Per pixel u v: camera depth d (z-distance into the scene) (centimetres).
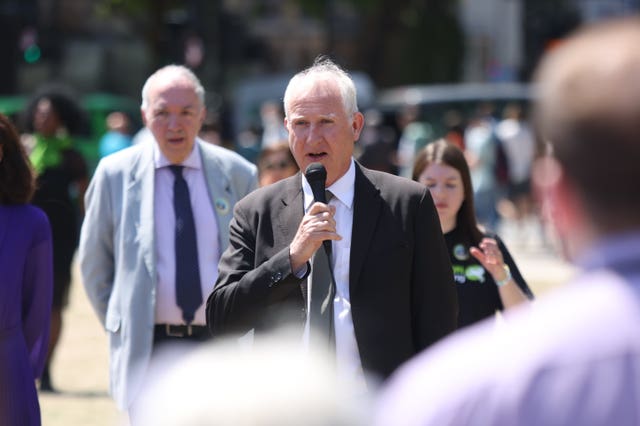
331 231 627
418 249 671
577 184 297
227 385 242
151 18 4950
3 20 4216
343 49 7881
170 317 866
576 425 271
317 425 239
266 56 7850
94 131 3222
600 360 275
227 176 900
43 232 800
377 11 5891
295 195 686
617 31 292
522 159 3291
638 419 269
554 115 294
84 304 2089
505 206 3519
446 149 885
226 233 885
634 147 285
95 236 898
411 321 675
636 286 286
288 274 628
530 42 7250
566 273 2497
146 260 864
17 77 4372
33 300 800
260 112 4969
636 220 293
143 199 880
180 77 895
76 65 5891
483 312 870
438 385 284
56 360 1591
